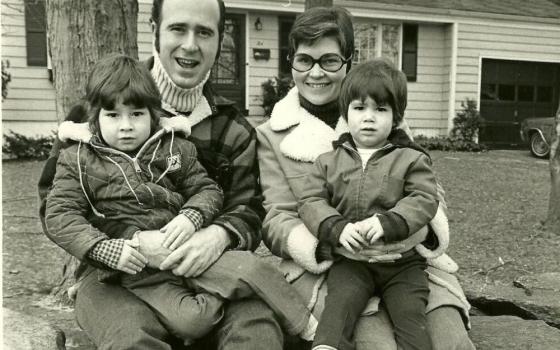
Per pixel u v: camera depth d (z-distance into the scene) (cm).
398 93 232
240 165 247
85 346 242
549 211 654
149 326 200
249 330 204
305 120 258
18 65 1211
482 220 702
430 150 1510
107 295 210
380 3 1509
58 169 213
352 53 261
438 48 1612
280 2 1388
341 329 210
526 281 354
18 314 268
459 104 1611
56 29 332
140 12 1264
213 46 238
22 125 1225
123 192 211
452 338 215
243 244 225
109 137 213
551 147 652
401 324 214
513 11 1647
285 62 1454
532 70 1695
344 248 226
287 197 249
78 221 205
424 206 220
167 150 220
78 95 332
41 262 479
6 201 714
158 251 206
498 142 1688
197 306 202
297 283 240
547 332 268
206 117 246
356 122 233
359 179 230
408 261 228
